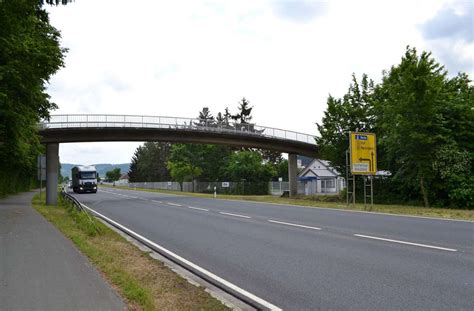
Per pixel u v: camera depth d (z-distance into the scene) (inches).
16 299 219.5
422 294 236.8
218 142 1683.1
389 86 1163.3
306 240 432.8
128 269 302.5
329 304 224.2
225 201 1184.8
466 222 573.3
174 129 1524.4
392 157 1237.7
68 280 259.3
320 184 2701.8
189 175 2765.7
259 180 2476.6
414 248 374.6
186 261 342.3
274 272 297.1
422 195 1192.8
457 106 1072.8
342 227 534.6
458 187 1044.5
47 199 1117.7
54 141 1323.8
